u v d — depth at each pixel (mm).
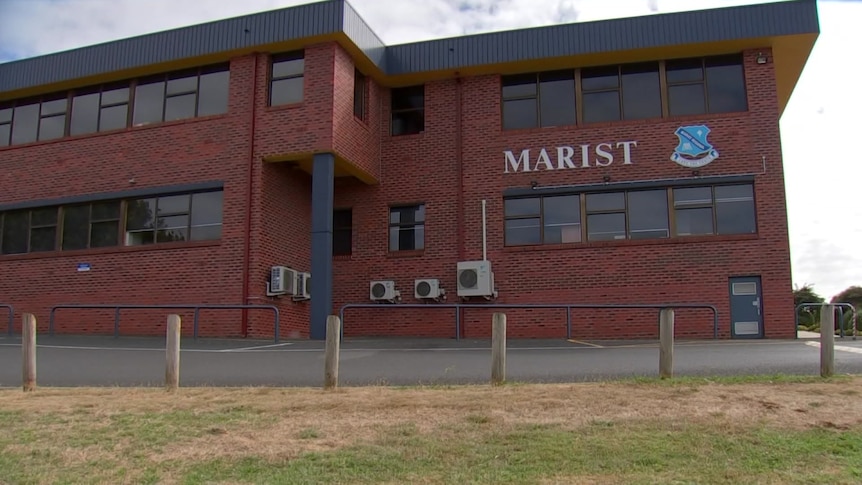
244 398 9484
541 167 20922
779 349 14211
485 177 21281
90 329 20984
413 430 7879
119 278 20859
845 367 11102
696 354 13266
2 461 7172
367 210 22188
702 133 20016
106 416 8664
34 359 10516
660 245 19781
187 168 20656
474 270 20500
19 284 22125
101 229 21594
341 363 12805
